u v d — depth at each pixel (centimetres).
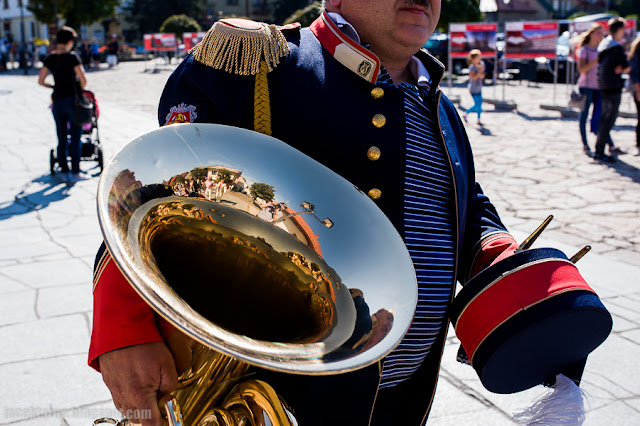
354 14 129
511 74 2006
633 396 264
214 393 117
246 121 121
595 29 771
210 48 119
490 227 144
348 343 105
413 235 127
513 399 261
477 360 120
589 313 112
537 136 956
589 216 541
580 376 131
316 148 122
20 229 484
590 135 948
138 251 96
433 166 134
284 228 115
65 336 308
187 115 120
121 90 1775
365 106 125
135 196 100
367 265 113
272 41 121
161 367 104
